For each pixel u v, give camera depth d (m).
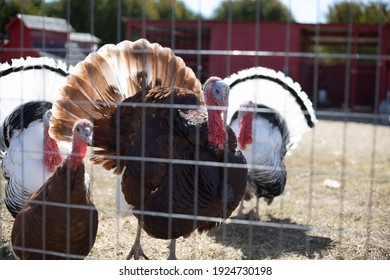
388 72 25.03
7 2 19.61
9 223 6.62
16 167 6.05
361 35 25.92
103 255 5.82
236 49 26.84
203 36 28.89
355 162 12.00
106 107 5.74
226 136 5.04
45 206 4.45
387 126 18.61
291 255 5.93
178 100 5.31
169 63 6.01
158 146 5.05
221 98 5.36
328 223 7.16
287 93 8.01
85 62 5.70
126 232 6.62
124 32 29.05
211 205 4.99
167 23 25.97
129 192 5.30
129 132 5.54
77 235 4.51
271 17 37.38
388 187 9.37
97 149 5.85
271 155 7.20
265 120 7.52
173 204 4.93
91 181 5.57
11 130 6.53
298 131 8.14
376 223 7.12
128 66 5.89
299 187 9.42
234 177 5.12
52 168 5.90
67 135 5.66
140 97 5.57
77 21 27.92
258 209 7.73
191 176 4.90
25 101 6.50
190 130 4.98
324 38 28.97
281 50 26.55
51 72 6.86
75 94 5.64
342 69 31.00
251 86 8.02
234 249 6.17
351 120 20.00
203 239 6.52
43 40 4.12
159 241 6.36
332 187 9.35
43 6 4.05
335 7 12.59
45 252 4.39
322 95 30.66
